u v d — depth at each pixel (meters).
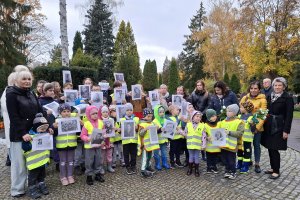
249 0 31.78
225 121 6.78
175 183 6.25
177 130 7.36
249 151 6.95
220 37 37.72
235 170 6.64
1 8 18.94
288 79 32.19
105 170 7.11
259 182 6.37
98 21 33.00
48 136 5.43
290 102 6.39
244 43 32.53
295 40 30.34
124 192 5.68
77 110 6.82
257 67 31.45
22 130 5.27
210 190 5.85
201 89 8.02
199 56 41.16
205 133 6.84
